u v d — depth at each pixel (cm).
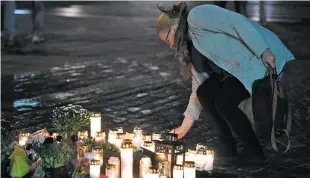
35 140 487
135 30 1537
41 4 1293
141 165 470
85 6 2100
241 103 543
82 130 543
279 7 1691
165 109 750
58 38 1373
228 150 557
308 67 1020
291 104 772
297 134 638
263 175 512
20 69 988
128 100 793
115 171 465
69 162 473
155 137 534
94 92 836
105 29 1556
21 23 1605
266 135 518
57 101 779
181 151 477
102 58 1114
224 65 517
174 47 538
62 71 982
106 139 595
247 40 498
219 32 514
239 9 1202
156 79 930
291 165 539
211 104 540
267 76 511
